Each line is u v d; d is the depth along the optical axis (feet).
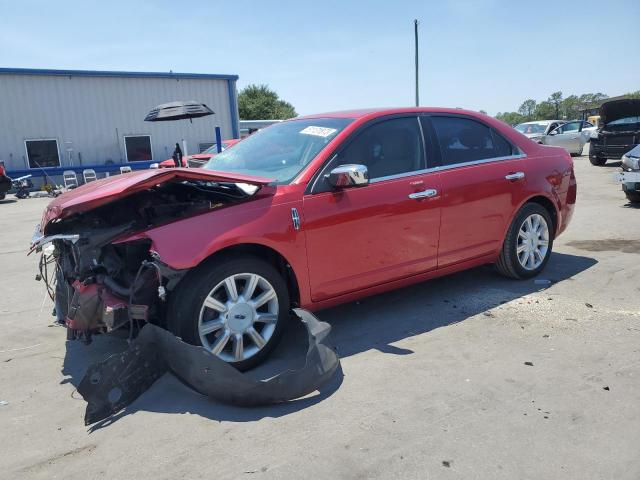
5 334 14.73
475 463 8.28
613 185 42.96
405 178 13.87
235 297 11.32
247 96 226.99
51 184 74.02
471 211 15.17
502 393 10.37
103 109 77.66
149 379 10.50
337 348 12.85
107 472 8.41
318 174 12.57
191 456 8.73
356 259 13.01
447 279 17.95
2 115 71.15
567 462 8.25
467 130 15.85
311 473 8.18
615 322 13.80
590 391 10.34
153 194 12.69
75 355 13.15
